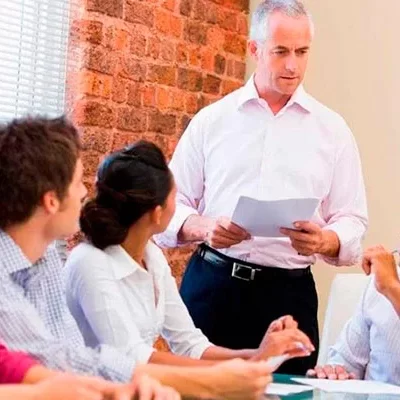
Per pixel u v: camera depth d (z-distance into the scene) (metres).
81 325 2.39
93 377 1.77
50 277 2.11
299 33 3.03
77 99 3.72
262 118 3.20
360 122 4.38
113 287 2.37
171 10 4.09
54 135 1.94
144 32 3.95
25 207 1.91
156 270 2.60
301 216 2.79
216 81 4.41
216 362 2.37
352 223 3.18
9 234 1.94
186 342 2.70
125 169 2.41
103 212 2.40
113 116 3.82
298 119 3.20
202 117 3.32
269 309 3.13
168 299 2.72
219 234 2.90
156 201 2.42
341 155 3.22
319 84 4.50
